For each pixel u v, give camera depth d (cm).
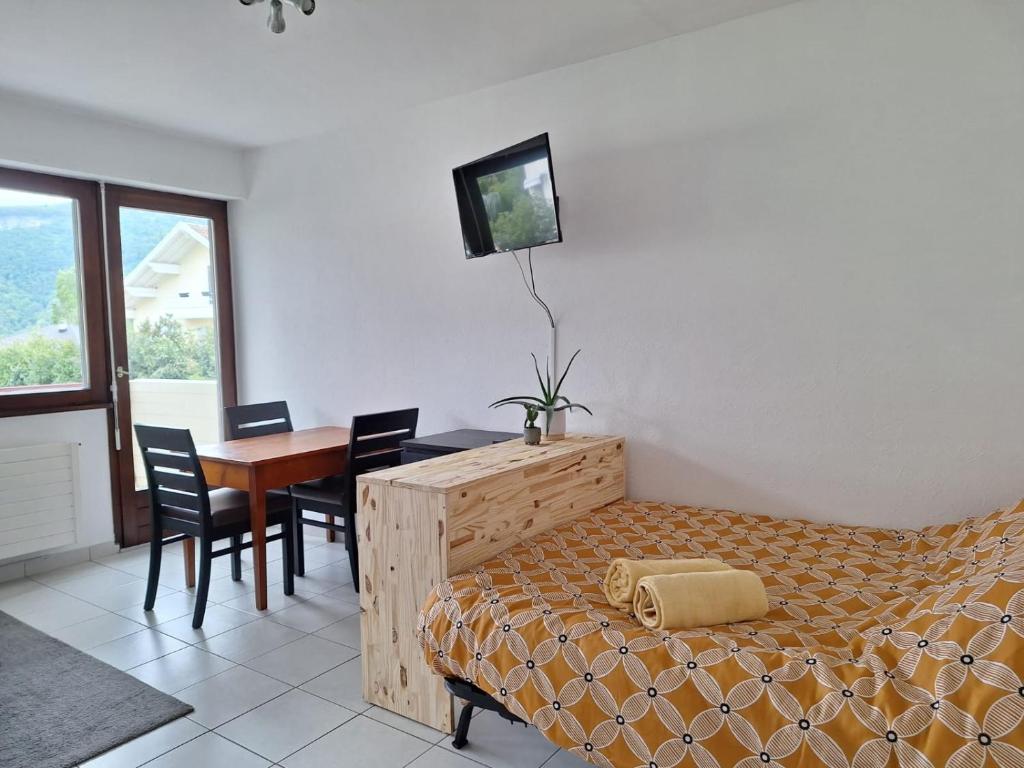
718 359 273
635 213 288
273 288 423
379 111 359
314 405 412
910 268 234
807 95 248
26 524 343
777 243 258
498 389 336
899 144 234
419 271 360
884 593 188
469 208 307
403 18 249
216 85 315
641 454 294
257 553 298
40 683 238
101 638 274
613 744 151
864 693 131
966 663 123
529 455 250
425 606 192
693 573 174
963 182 224
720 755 139
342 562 370
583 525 252
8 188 345
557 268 311
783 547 228
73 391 371
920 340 234
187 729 210
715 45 265
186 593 325
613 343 298
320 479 345
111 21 248
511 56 288
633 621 171
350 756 197
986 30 218
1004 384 222
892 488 242
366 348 385
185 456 283
